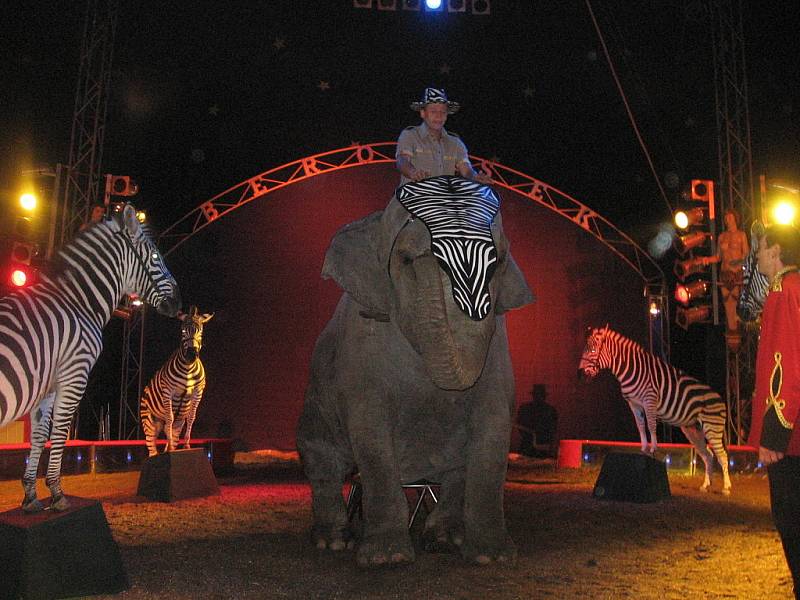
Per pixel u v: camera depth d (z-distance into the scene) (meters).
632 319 19.50
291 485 10.66
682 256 15.87
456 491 5.20
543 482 11.61
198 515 7.25
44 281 5.29
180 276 18.94
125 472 13.45
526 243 19.62
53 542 4.07
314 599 4.16
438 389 4.63
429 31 19.05
